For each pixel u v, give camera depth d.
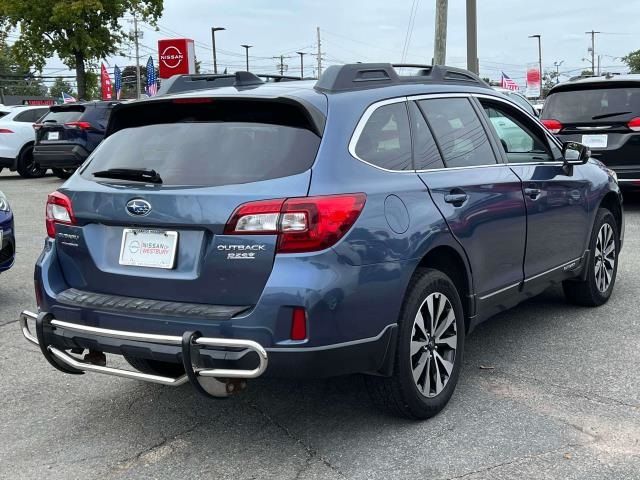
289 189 3.30
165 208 3.44
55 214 3.89
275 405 4.20
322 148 3.48
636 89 9.95
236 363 3.24
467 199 4.12
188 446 3.72
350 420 3.96
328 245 3.27
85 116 16.12
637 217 10.26
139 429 3.94
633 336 5.28
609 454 3.51
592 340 5.20
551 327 5.52
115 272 3.62
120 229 3.65
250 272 3.28
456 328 4.05
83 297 3.70
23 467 3.53
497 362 4.80
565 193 5.23
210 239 3.36
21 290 6.99
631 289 6.56
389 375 3.64
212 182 3.44
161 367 4.48
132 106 3.88
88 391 4.48
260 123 3.62
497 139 4.73
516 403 4.12
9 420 4.07
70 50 28.25
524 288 4.84
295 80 4.48
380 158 3.74
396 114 3.99
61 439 3.83
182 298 3.44
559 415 3.96
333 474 3.38
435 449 3.59
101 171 3.82
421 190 3.84
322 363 3.28
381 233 3.48
